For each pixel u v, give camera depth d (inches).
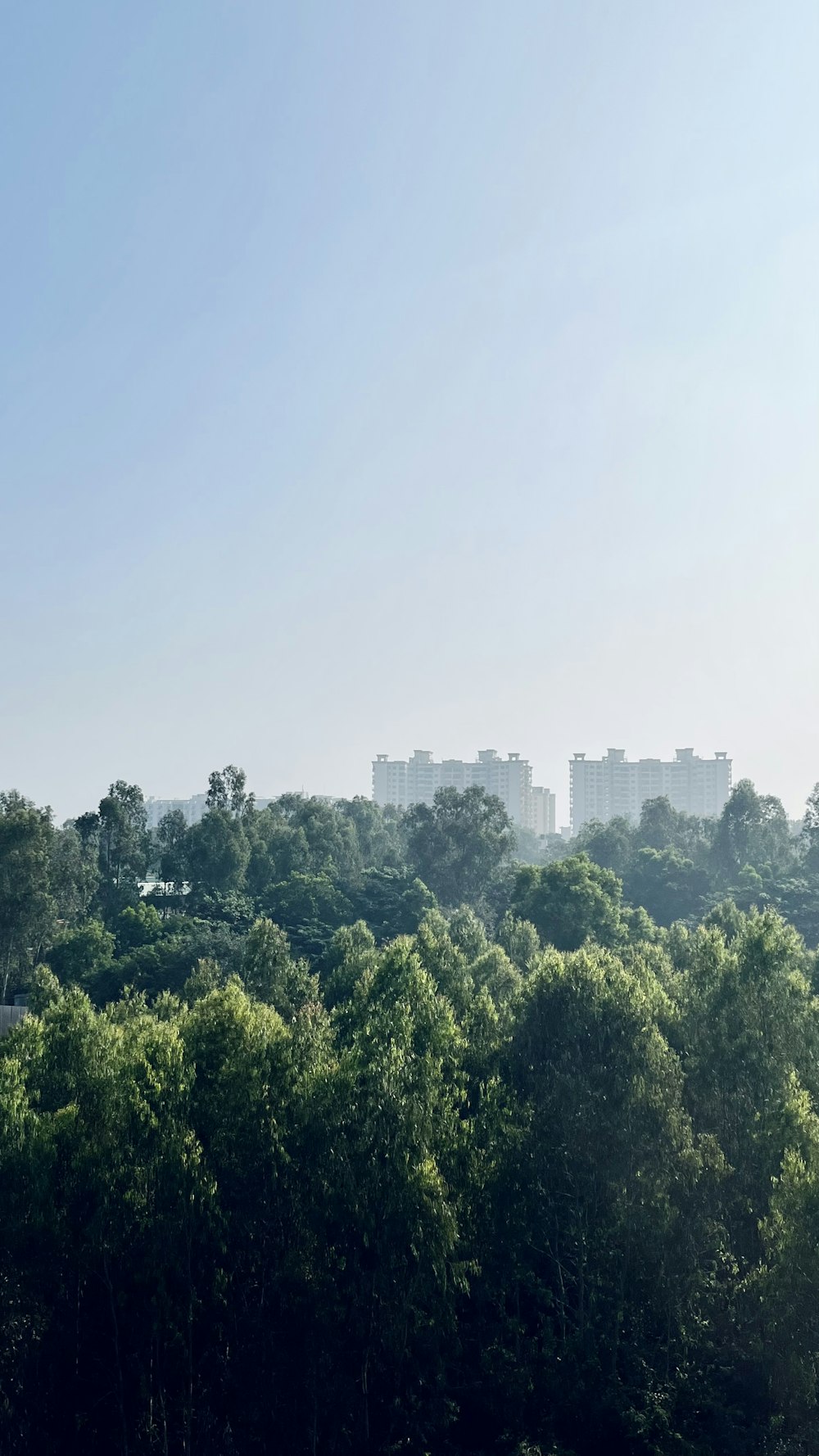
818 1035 1504.7
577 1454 1170.6
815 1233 1139.3
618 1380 1211.9
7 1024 2502.5
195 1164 1162.6
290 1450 1175.0
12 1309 1131.9
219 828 4397.1
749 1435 1141.1
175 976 2915.8
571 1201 1336.1
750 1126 1391.5
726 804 5354.3
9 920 3272.6
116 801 4579.2
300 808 5674.2
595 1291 1284.4
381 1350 1221.7
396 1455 1185.4
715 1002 1535.4
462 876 4840.1
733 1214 1343.5
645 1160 1296.8
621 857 5442.9
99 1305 1193.4
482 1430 1244.5
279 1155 1214.9
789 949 1568.7
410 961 1676.9
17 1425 1132.5
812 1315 1133.1
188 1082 1234.6
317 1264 1195.3
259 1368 1179.3
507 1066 1514.5
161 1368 1155.9
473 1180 1299.2
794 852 5871.1
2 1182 1144.8
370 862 5994.1
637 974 1785.2
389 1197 1182.9
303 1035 1403.8
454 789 5073.8
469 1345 1300.4
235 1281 1226.6
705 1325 1253.7
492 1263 1299.2
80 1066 1389.0
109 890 4362.7
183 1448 1141.7
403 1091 1255.5
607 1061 1390.3
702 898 4471.0
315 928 3673.7
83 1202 1175.6
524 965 2731.3
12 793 4010.8
